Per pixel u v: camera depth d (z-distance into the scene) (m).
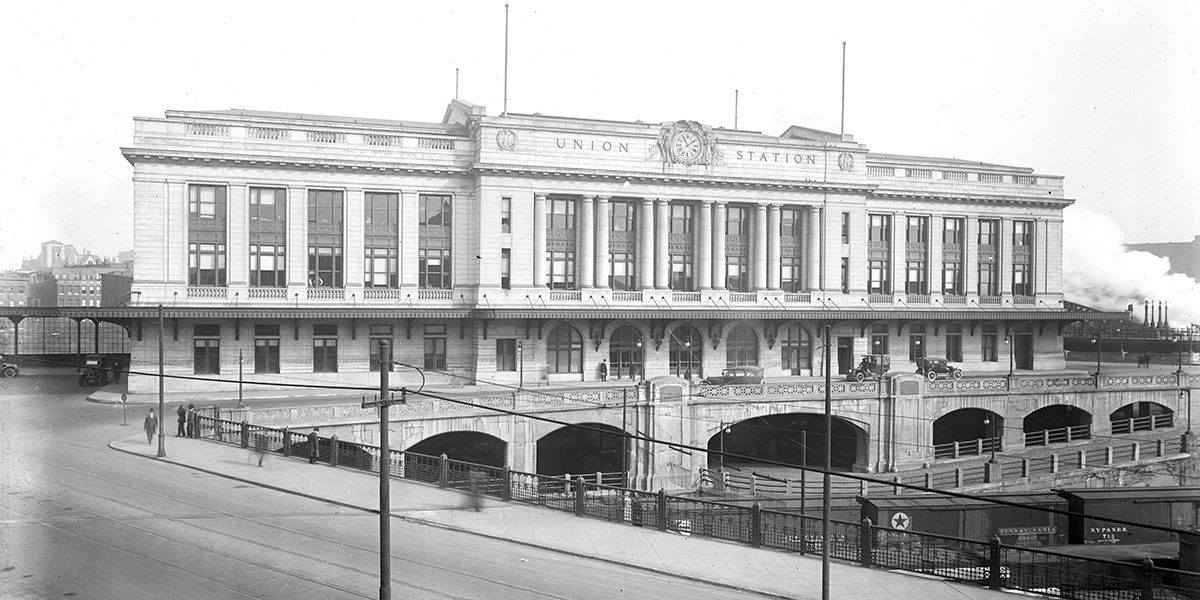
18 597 21.62
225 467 37.03
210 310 55.59
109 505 30.28
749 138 70.62
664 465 54.00
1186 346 94.31
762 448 66.88
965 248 77.94
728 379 61.41
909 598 25.86
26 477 33.62
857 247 72.94
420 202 64.12
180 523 28.67
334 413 44.97
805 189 70.94
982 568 29.03
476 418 49.12
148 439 40.81
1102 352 98.31
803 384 60.28
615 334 67.25
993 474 50.97
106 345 85.56
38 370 67.12
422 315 60.88
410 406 46.88
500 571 26.09
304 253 60.78
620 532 31.86
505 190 63.84
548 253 66.25
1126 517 35.62
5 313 53.12
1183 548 28.81
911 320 73.56
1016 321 78.44
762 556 29.81
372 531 29.47
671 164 67.50
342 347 61.25
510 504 34.94
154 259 57.28
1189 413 67.00
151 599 21.92
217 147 58.38
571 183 65.38
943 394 61.09
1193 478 54.69
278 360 59.75
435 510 33.06
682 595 25.09
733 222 70.88
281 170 60.25
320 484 35.22
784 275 72.06
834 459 63.75
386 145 62.78
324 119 66.00
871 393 59.84
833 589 26.44
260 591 22.97
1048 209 80.44
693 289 69.62
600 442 59.91
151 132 57.09
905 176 75.88
